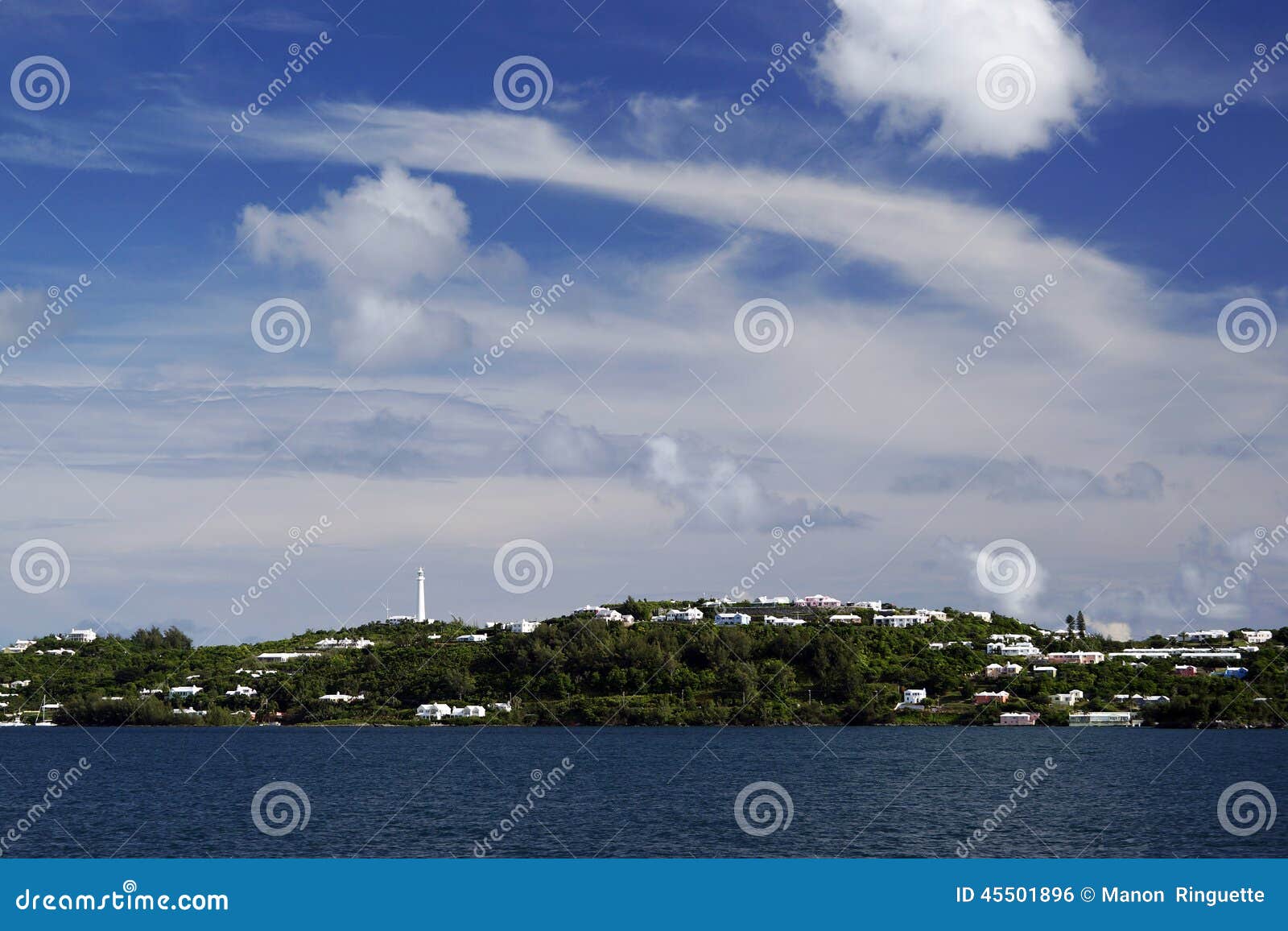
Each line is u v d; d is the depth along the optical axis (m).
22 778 174.62
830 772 170.50
